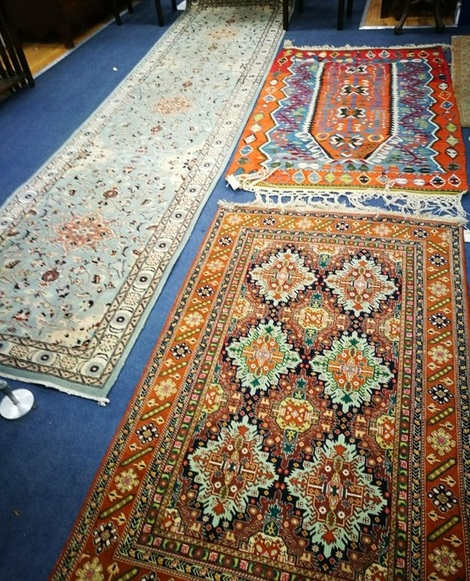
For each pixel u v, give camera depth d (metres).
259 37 3.84
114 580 1.28
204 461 1.49
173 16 4.36
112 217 2.38
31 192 2.58
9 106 3.36
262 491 1.42
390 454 1.46
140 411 1.62
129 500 1.42
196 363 1.74
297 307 1.89
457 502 1.35
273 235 2.19
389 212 2.23
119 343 1.83
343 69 3.30
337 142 2.69
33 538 1.37
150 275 2.08
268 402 1.61
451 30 3.56
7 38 3.31
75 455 1.54
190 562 1.30
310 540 1.32
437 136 2.65
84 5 4.11
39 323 1.93
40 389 1.72
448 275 1.94
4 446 1.57
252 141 2.78
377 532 1.32
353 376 1.66
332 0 4.21
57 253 2.22
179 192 2.49
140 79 3.47
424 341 1.73
